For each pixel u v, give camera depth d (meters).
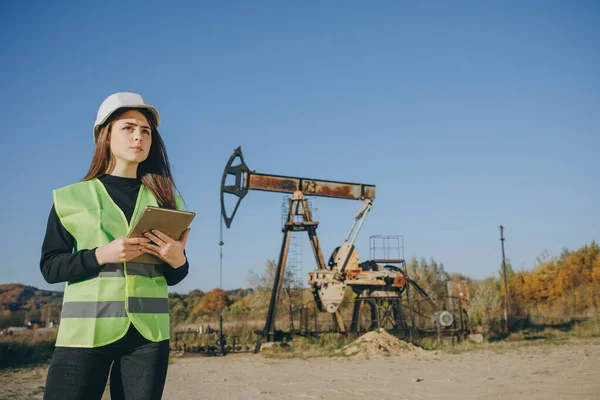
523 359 18.78
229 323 41.53
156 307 2.85
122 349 2.74
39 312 59.94
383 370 17.36
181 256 2.88
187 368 19.28
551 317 42.03
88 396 2.63
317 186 28.16
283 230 27.89
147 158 3.24
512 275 58.81
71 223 2.83
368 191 28.86
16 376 16.45
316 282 27.67
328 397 11.35
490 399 10.05
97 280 2.73
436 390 11.82
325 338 27.27
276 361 22.09
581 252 56.41
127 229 2.93
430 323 30.69
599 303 45.69
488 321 36.34
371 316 29.52
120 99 3.06
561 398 9.64
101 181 3.02
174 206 3.23
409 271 49.47
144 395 2.68
